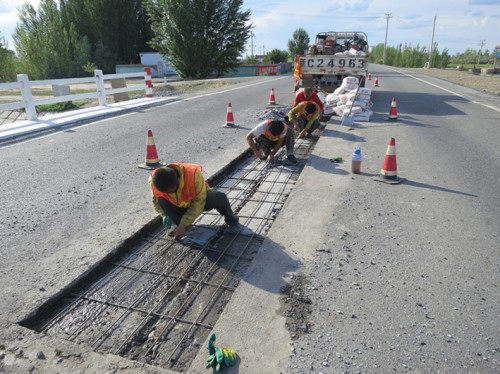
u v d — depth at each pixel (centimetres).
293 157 622
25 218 407
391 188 488
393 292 284
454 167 571
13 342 236
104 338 261
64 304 291
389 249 344
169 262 348
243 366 219
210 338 227
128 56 4481
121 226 390
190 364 236
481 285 293
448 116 979
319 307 268
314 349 231
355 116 912
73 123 907
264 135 594
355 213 416
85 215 415
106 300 297
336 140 724
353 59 1125
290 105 1147
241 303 273
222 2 2902
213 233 398
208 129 839
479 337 241
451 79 2366
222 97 1363
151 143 572
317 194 468
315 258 330
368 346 234
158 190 320
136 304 294
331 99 1002
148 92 1329
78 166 586
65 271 313
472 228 383
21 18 3638
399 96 1392
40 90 2484
